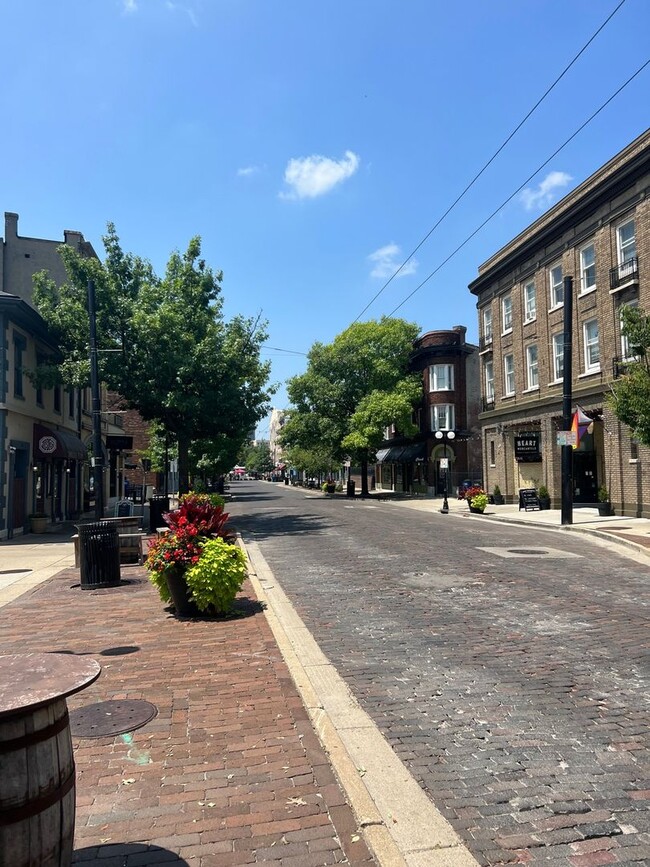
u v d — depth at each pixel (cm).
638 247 2183
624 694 524
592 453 2884
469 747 427
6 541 1847
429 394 4594
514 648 661
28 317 2003
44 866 246
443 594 945
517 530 1962
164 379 2119
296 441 5231
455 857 300
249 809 344
